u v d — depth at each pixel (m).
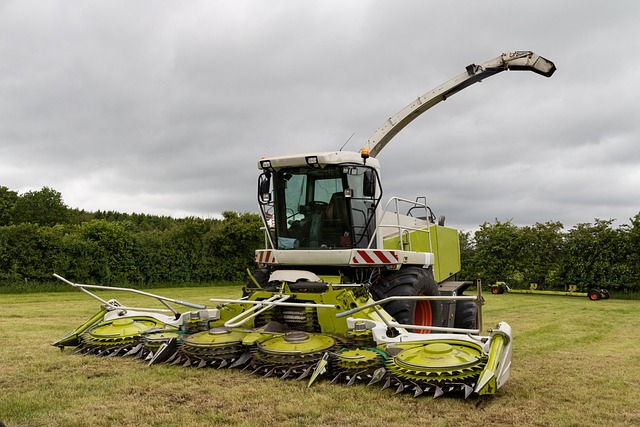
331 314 5.75
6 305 14.67
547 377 5.71
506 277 26.17
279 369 5.10
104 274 22.16
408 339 5.11
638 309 16.27
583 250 24.05
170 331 6.29
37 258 20.17
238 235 27.27
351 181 6.75
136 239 23.89
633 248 22.89
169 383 4.99
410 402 4.41
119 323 6.48
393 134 10.52
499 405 4.43
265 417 4.05
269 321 6.28
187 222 26.38
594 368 6.32
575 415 4.21
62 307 14.13
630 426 3.98
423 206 9.19
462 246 28.27
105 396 4.61
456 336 4.95
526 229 26.11
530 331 10.42
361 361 4.82
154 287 24.19
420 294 6.94
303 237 6.97
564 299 21.45
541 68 9.83
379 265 6.53
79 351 6.43
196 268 26.33
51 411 4.19
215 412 4.16
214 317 6.52
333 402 4.36
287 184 7.09
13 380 5.16
